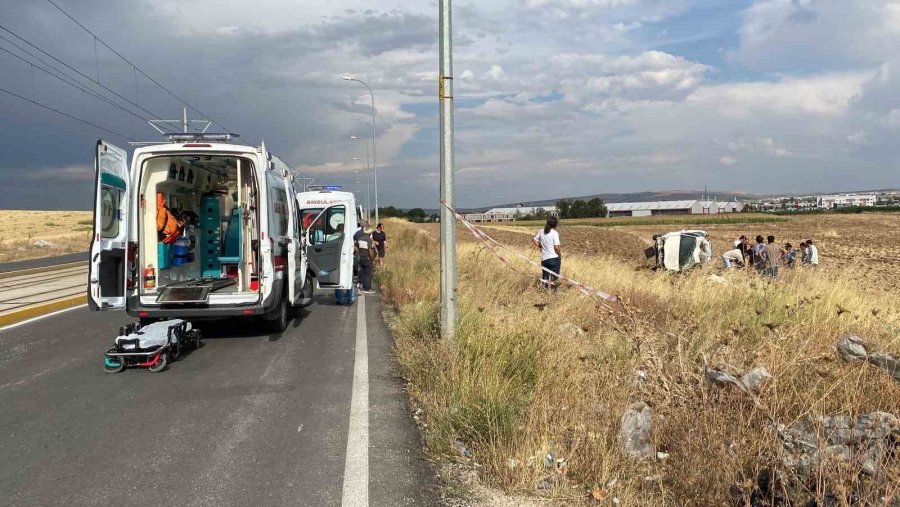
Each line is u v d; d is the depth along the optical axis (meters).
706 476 3.58
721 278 10.54
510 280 12.31
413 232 36.66
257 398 6.14
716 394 4.39
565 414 4.71
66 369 7.42
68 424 5.40
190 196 10.59
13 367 7.54
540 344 6.22
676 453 4.02
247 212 9.55
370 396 6.17
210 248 11.12
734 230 71.94
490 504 3.79
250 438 5.02
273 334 9.66
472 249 19.72
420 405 5.82
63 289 16.27
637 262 22.59
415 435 5.05
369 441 4.93
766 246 17.12
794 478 3.29
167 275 9.47
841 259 33.31
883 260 33.19
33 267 25.16
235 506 3.85
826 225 84.19
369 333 9.73
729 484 3.51
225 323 10.63
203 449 4.79
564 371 5.53
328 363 7.65
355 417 5.52
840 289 9.05
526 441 4.33
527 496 3.86
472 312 7.76
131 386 6.64
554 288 10.38
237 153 8.74
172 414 5.66
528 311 7.43
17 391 6.46
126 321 11.12
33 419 5.55
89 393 6.38
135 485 4.16
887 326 6.57
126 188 8.40
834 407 4.34
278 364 7.62
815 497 3.19
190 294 8.66
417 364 6.80
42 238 46.38
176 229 9.41
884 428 3.52
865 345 5.07
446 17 7.43
